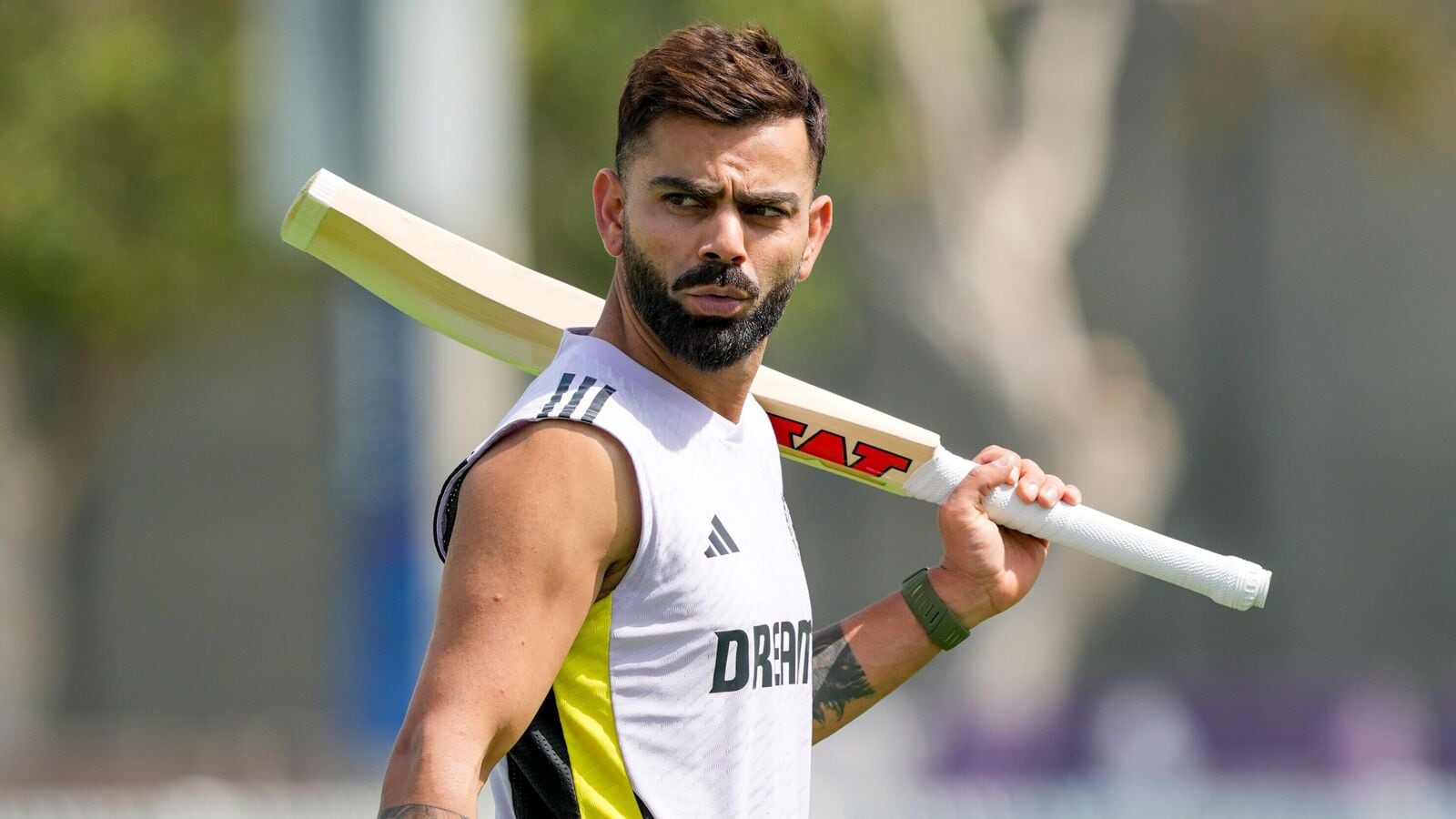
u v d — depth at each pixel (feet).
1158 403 207.21
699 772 32.55
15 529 196.75
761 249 32.60
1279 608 271.08
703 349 32.53
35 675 203.72
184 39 152.05
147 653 264.11
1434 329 267.39
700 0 153.69
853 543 275.39
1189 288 269.64
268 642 265.75
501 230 98.12
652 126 32.35
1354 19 185.78
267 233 139.64
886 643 39.50
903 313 200.23
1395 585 269.85
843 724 39.52
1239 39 197.06
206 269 161.48
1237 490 269.44
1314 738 163.43
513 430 31.76
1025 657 202.39
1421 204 265.34
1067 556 203.31
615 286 34.12
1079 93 198.18
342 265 38.22
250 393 265.13
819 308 179.52
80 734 197.47
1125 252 268.62
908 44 181.88
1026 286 194.70
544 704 32.19
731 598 32.63
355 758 108.78
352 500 99.09
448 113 92.38
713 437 33.35
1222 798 130.41
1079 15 198.70
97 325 171.83
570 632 31.09
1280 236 268.41
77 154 151.94
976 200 191.31
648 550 31.91
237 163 152.56
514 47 144.05
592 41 151.53
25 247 153.17
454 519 32.30
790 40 158.71
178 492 266.16
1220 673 214.07
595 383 32.60
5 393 191.62
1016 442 201.46
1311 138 266.16
